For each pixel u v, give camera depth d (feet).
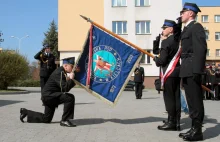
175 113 25.16
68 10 130.82
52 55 43.42
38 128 25.02
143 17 128.47
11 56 76.13
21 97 58.03
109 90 26.99
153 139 21.67
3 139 21.12
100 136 22.38
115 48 27.20
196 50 20.79
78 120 29.50
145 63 125.39
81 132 23.70
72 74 26.08
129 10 128.77
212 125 28.04
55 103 26.78
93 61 27.02
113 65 27.12
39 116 27.32
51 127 25.53
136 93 60.85
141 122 28.84
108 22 129.29
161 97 66.54
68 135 22.56
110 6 129.29
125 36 128.77
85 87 26.71
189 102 21.85
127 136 22.53
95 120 29.60
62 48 131.54
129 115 33.42
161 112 36.35
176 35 24.68
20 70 76.59
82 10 130.41
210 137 22.65
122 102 51.39
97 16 130.00
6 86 77.71
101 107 41.22
